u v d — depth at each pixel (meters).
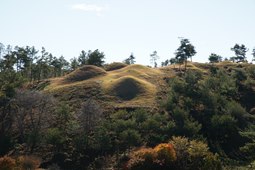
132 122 66.25
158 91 93.31
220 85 91.06
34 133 67.44
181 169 50.28
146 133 66.06
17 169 50.72
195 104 77.69
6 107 78.81
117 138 65.25
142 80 104.00
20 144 68.25
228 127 69.88
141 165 50.22
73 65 153.50
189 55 118.44
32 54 125.19
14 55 120.88
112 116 74.38
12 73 93.38
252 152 56.00
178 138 54.44
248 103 89.25
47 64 128.50
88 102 71.38
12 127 74.25
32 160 57.19
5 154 65.12
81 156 62.59
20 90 79.44
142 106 81.38
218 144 66.56
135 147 61.78
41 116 75.12
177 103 78.75
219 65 129.75
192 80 87.06
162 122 69.81
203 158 50.41
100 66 141.25
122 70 125.19
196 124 67.75
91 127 68.62
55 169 56.84
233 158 63.41
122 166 55.12
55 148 65.56
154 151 51.56
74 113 78.75
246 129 71.19
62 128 71.62
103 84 99.19
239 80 102.44
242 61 160.12
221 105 79.38
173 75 112.00
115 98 88.69
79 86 97.56
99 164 59.78
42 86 107.06
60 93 93.69
